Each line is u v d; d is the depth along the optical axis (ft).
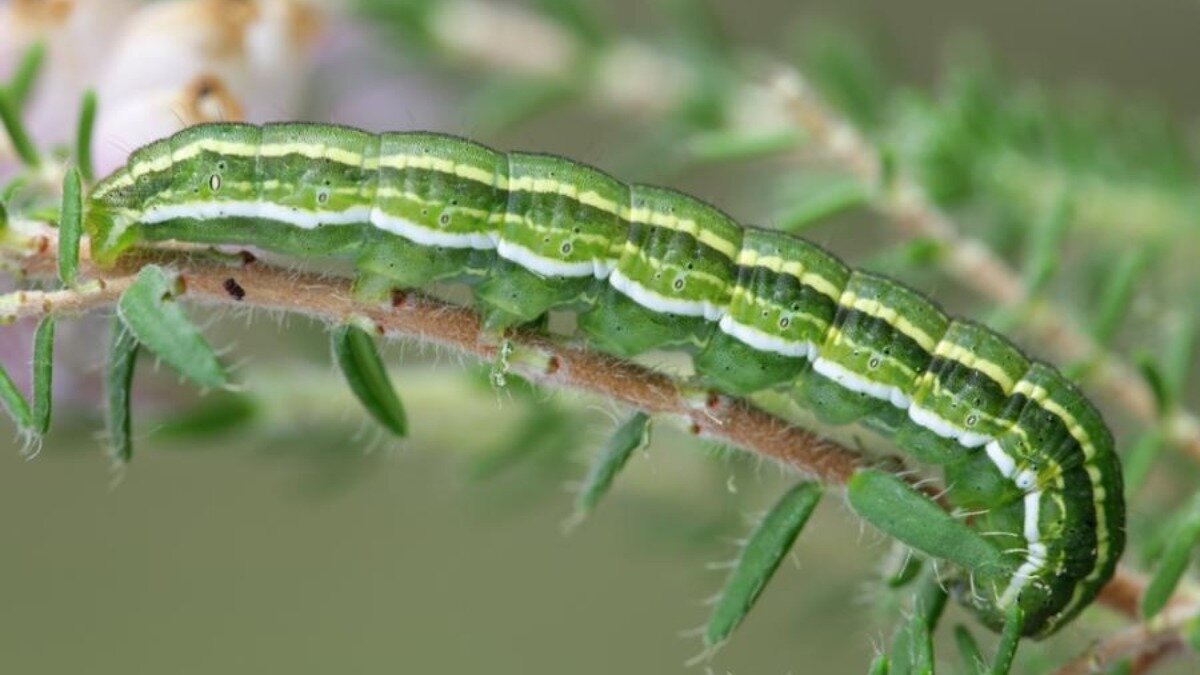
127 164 0.41
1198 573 0.43
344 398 0.46
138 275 0.38
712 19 0.51
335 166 0.41
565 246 0.42
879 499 0.40
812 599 0.48
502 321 0.41
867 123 0.49
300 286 0.40
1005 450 0.42
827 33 0.50
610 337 0.42
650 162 0.51
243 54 0.44
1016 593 0.41
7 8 0.44
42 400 0.39
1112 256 0.49
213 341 0.46
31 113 0.44
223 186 0.41
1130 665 0.41
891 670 0.39
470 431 0.46
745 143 0.47
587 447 0.45
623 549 0.50
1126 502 0.43
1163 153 0.49
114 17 0.44
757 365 0.42
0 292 0.42
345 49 0.49
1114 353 0.48
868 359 0.42
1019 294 0.45
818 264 0.42
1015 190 0.48
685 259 0.42
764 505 0.48
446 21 0.50
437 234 0.41
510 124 0.52
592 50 0.51
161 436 0.45
